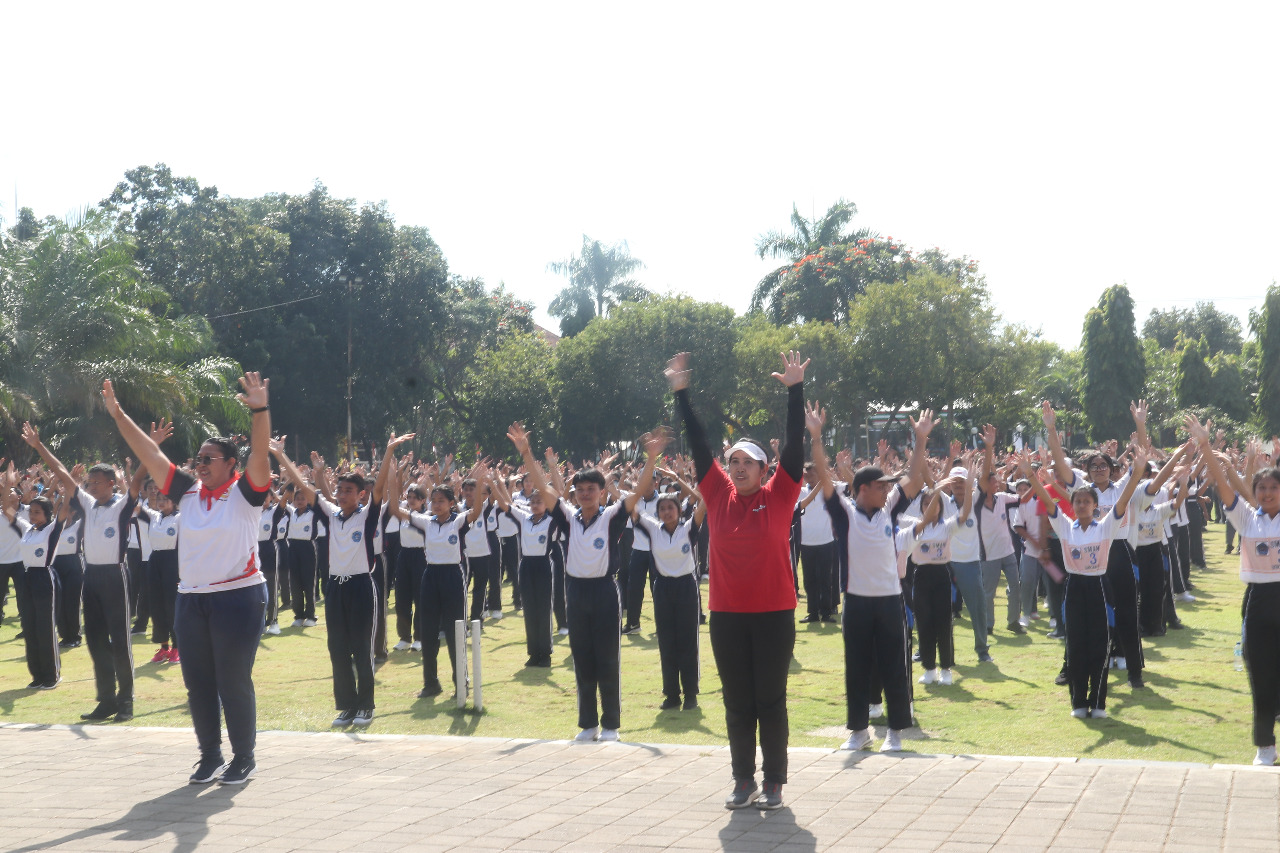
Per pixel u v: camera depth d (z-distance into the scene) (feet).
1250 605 22.50
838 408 137.49
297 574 50.42
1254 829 16.56
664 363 137.18
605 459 39.58
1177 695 30.48
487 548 46.62
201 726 21.31
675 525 30.78
